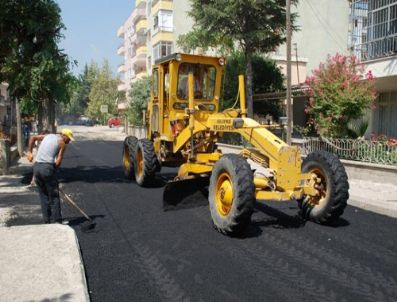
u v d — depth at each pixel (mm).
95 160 18344
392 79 15250
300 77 35062
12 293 4523
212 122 8875
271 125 7730
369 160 11922
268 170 7297
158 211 8477
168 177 12562
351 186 10859
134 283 5059
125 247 6320
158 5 42531
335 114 13047
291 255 6023
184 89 9969
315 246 6422
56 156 7383
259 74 24281
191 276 5262
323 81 13289
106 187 11156
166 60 10000
